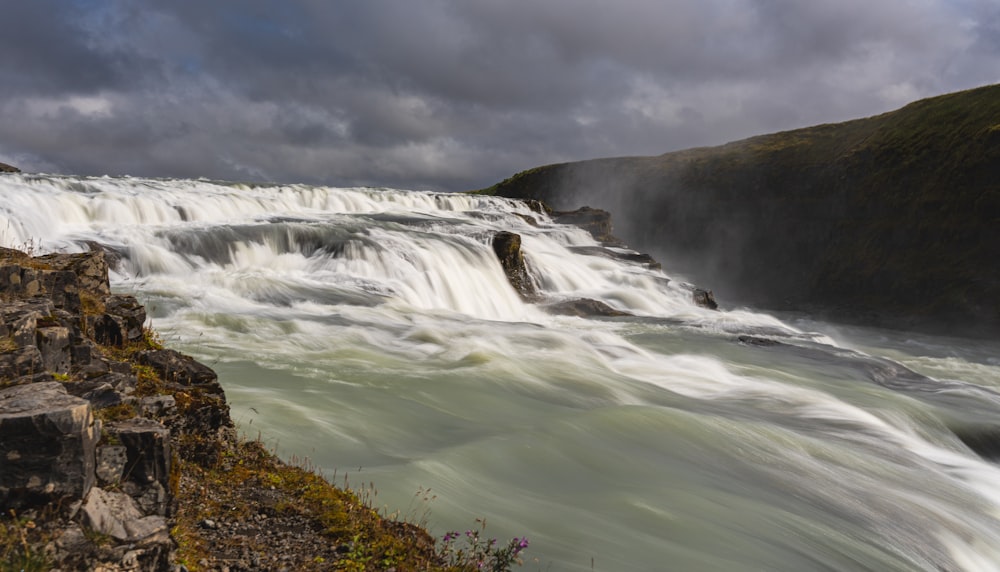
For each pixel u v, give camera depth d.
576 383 15.92
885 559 8.96
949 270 68.94
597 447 11.12
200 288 21.22
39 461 4.18
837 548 8.92
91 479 4.43
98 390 5.46
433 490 8.16
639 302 37.28
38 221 23.73
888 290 73.19
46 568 3.90
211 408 7.34
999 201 67.38
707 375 19.70
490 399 13.38
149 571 4.29
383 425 10.65
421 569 5.73
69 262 9.19
